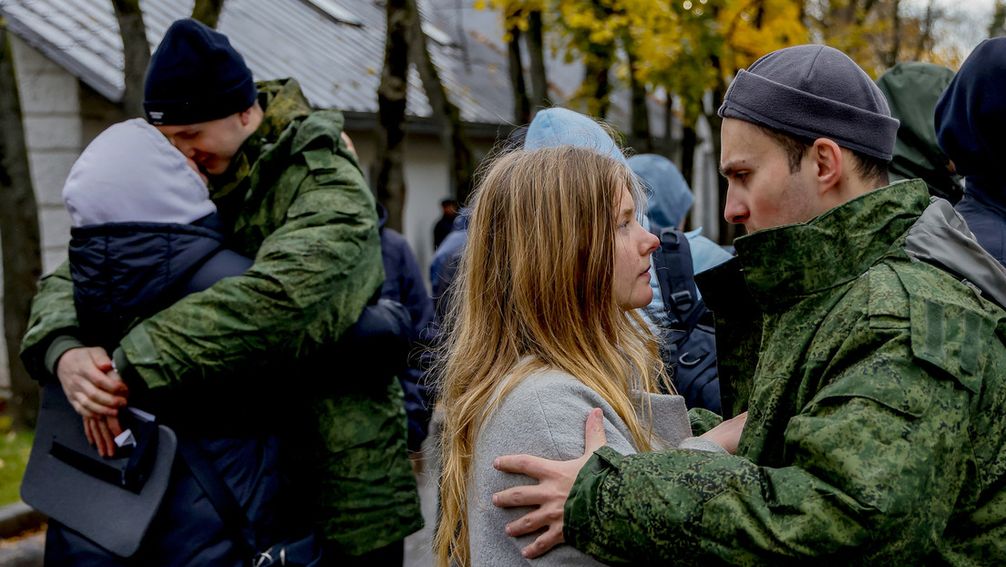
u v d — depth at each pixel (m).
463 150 9.44
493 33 18.44
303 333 2.38
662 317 2.60
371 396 2.59
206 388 2.30
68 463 2.39
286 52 12.45
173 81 2.52
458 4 14.43
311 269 2.37
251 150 2.62
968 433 1.34
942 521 1.29
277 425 2.44
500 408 1.56
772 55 1.65
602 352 1.62
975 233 2.12
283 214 2.53
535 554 1.45
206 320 2.29
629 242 1.69
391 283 4.43
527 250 1.63
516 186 1.67
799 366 1.46
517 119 9.71
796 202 1.57
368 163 11.88
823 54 1.58
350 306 2.46
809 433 1.31
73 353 2.38
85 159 2.39
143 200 2.37
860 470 1.25
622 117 18.36
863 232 1.47
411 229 12.97
